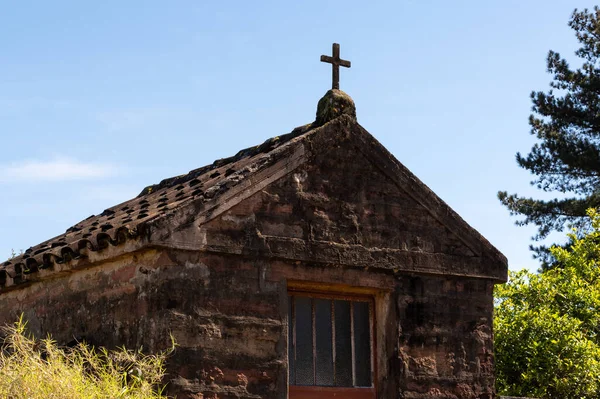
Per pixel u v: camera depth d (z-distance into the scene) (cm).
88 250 904
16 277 1018
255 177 915
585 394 1384
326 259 947
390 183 1013
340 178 977
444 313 1027
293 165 945
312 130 969
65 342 955
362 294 1004
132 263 883
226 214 892
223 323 876
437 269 1023
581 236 2562
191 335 855
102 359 885
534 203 2623
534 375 1409
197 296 866
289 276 927
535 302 1566
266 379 888
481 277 1055
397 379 977
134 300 873
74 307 954
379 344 998
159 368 815
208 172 1084
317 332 970
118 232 865
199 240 869
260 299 902
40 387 728
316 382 959
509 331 1459
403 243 1008
